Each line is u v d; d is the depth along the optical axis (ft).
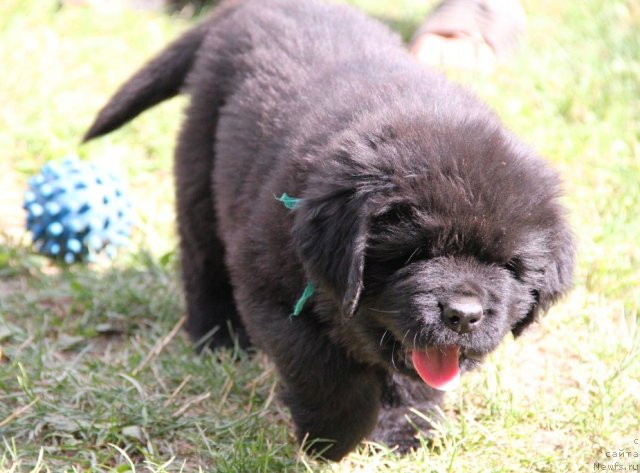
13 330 14.32
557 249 10.55
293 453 11.90
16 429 12.03
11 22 23.84
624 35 23.65
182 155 14.33
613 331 14.46
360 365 11.21
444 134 10.24
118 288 15.66
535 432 12.49
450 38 20.83
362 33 13.57
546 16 25.72
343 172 10.03
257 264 11.15
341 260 9.93
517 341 14.38
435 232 9.80
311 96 11.98
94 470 11.15
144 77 15.58
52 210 16.07
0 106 20.80
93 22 24.58
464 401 13.01
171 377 13.46
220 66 13.78
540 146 18.97
